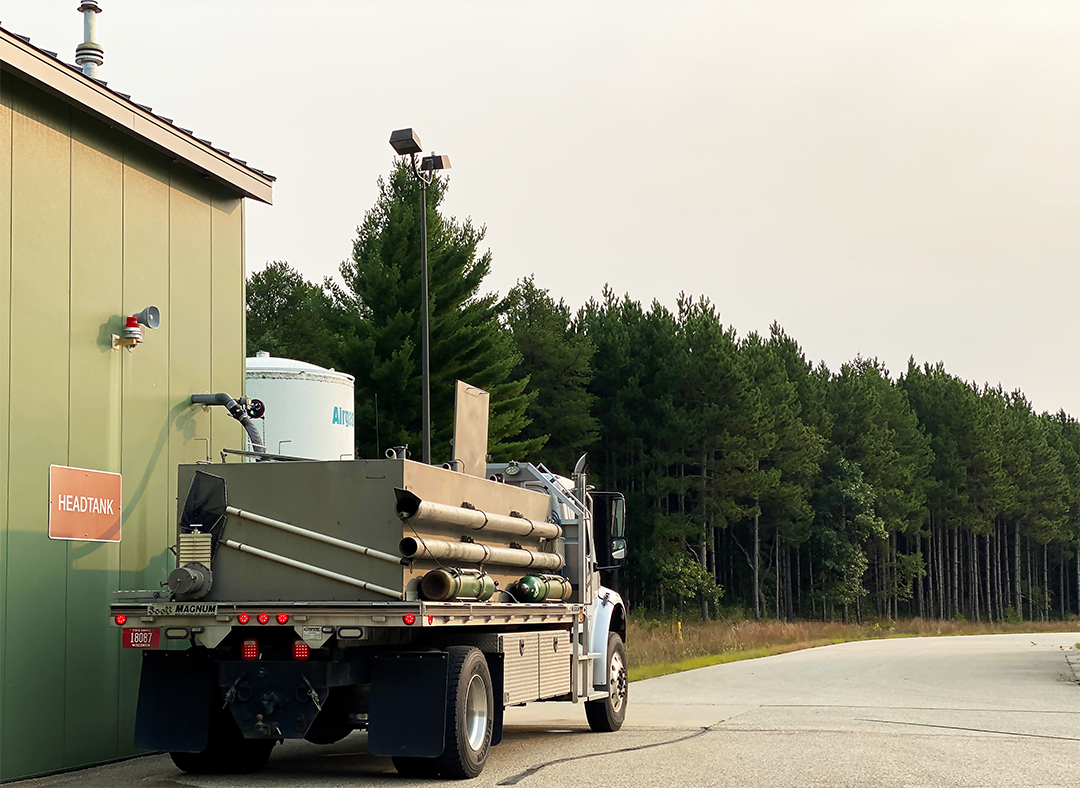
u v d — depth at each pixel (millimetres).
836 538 78438
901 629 68812
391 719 9430
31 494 10734
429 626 9125
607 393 71750
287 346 62812
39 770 10633
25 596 10602
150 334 12688
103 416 11828
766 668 28203
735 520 70375
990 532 95812
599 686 13461
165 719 9664
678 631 39062
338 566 9391
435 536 9789
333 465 9500
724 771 10117
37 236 11000
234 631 9523
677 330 76625
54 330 11172
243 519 9641
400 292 38219
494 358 40312
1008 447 99438
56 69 11023
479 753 9945
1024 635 66875
